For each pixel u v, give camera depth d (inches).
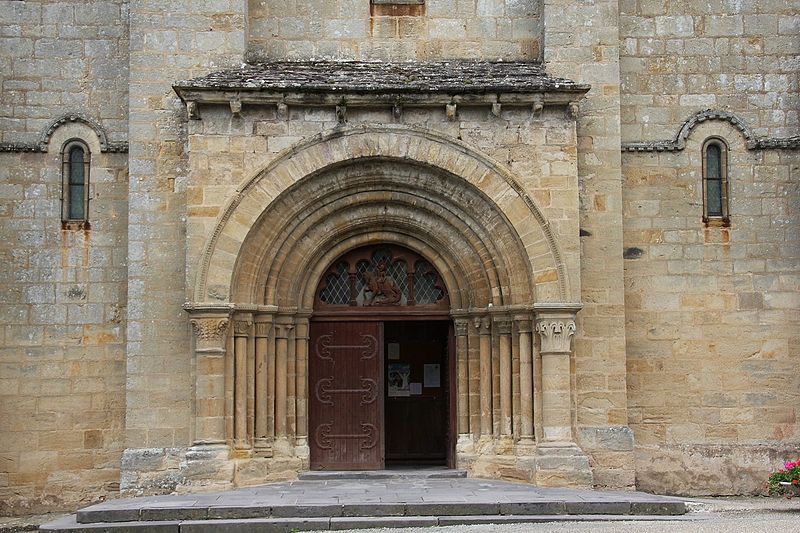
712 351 804.6
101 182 799.7
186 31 768.3
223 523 619.2
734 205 813.9
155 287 751.7
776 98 821.2
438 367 892.0
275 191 740.7
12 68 805.9
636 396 799.7
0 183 797.2
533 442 745.0
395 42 797.2
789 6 826.8
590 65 780.6
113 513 632.4
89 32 810.8
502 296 762.8
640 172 813.9
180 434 741.9
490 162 746.8
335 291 805.2
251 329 751.1
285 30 793.6
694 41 823.1
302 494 685.9
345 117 748.6
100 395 788.0
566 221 745.6
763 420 802.8
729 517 652.1
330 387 798.5
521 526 603.8
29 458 781.9
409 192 772.0
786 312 808.9
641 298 805.2
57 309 791.1
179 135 763.4
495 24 801.6
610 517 636.1
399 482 743.1
